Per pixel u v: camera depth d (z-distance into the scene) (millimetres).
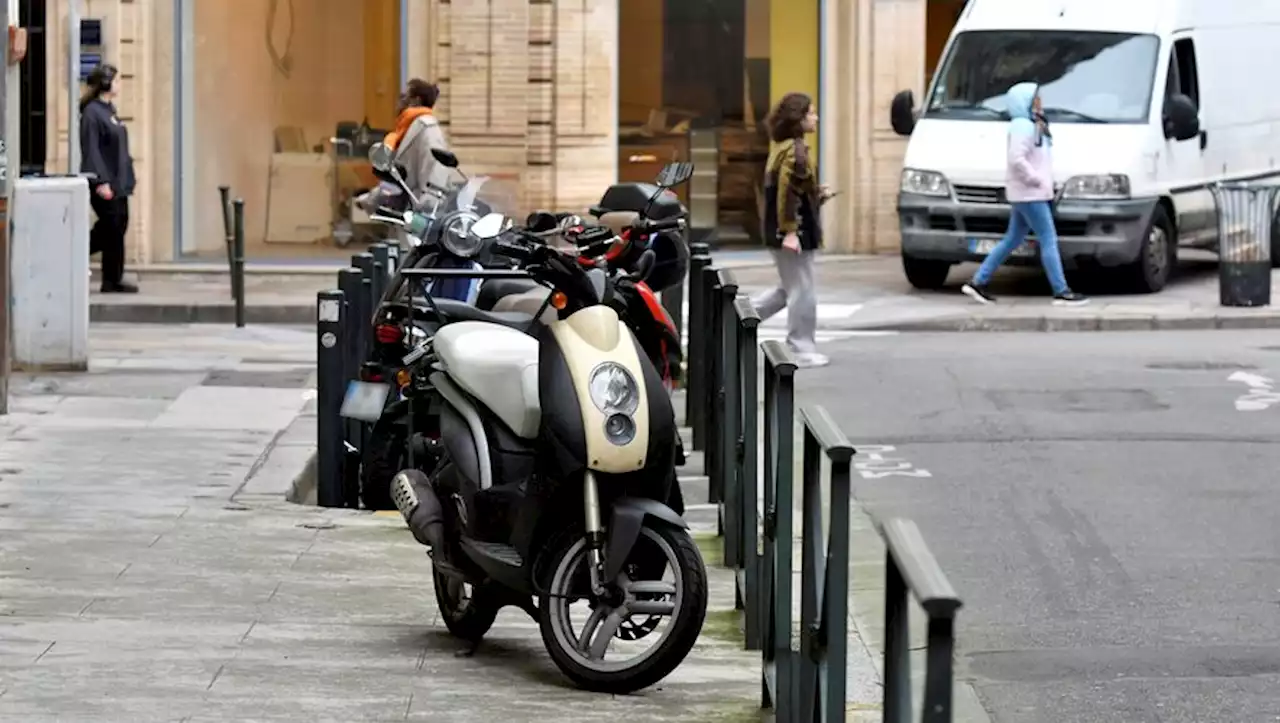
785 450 11211
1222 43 36875
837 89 40719
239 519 16828
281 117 38469
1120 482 18984
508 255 11898
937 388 25047
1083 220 33812
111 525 16469
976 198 34250
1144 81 34844
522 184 37594
